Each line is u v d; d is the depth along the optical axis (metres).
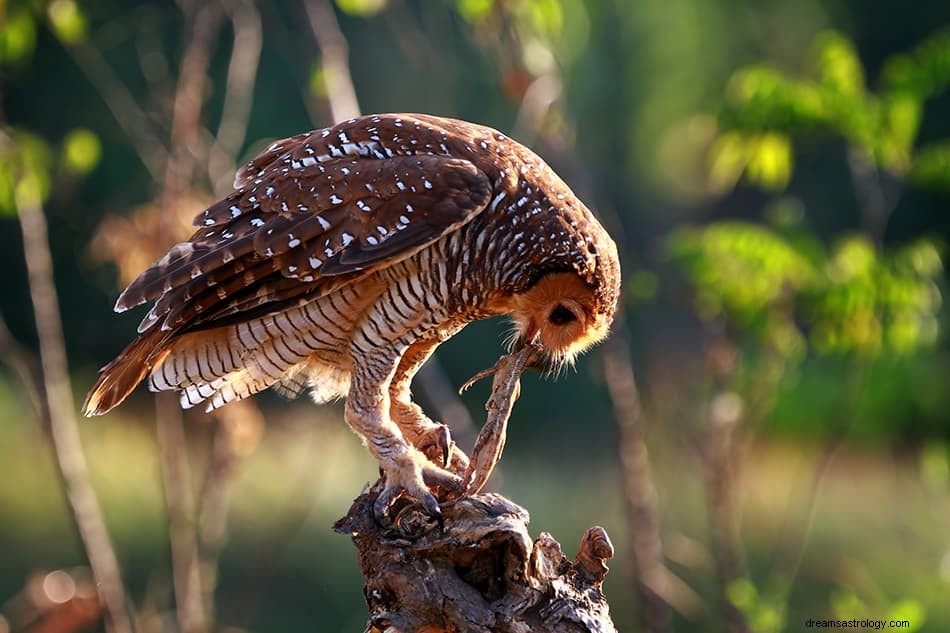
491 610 6.88
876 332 12.53
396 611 7.02
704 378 13.76
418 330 7.79
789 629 16.05
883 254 12.66
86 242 17.34
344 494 20.98
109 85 17.55
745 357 13.80
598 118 35.06
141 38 18.81
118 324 23.34
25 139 12.28
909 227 28.75
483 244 7.70
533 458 26.50
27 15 12.74
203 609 12.58
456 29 20.02
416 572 6.99
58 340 11.97
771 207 13.59
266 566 14.66
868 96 12.90
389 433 7.58
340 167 7.65
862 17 33.75
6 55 12.80
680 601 13.73
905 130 12.53
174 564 12.21
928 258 12.32
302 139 8.19
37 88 24.27
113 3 19.97
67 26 12.91
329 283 7.54
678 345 19.47
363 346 7.74
